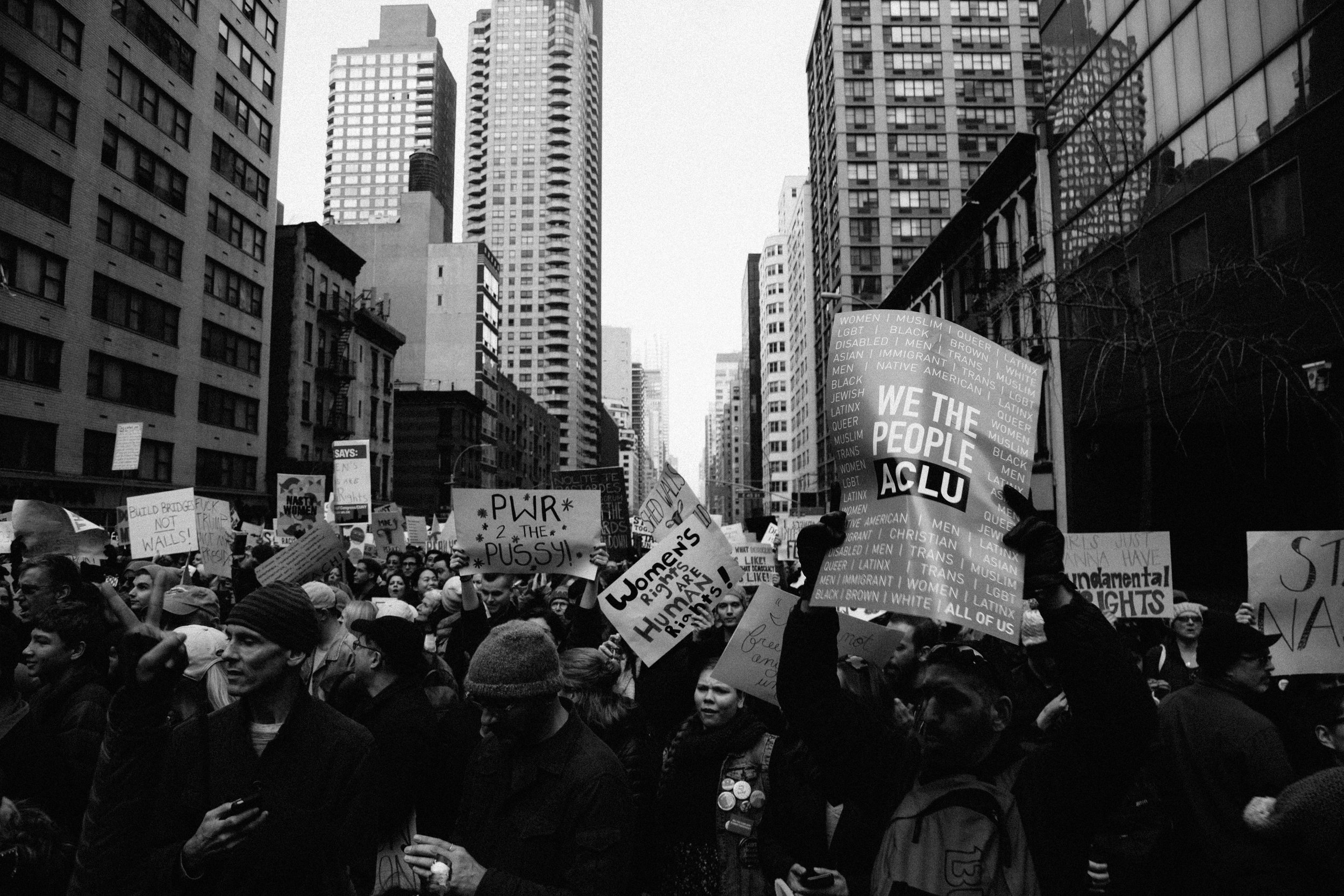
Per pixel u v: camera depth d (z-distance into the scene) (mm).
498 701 2902
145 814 2541
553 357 176875
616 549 10773
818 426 88062
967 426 2574
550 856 2852
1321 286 12859
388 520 17266
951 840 2221
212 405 39844
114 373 33188
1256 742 3643
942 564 2406
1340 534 5574
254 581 10477
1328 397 14031
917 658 4902
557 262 180875
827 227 79312
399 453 74375
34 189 29188
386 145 169000
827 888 2830
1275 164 15539
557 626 7688
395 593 9406
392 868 3748
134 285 34250
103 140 32500
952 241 36625
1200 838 3717
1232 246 16609
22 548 7711
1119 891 4035
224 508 12031
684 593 5867
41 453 29469
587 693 4246
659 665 5832
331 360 52500
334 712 3090
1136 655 6895
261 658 2891
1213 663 3877
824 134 80250
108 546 13703
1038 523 2359
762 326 131375
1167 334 12938
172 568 5773
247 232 43062
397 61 171250
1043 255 25500
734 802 3584
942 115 73750
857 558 2531
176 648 2564
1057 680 4570
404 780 3824
